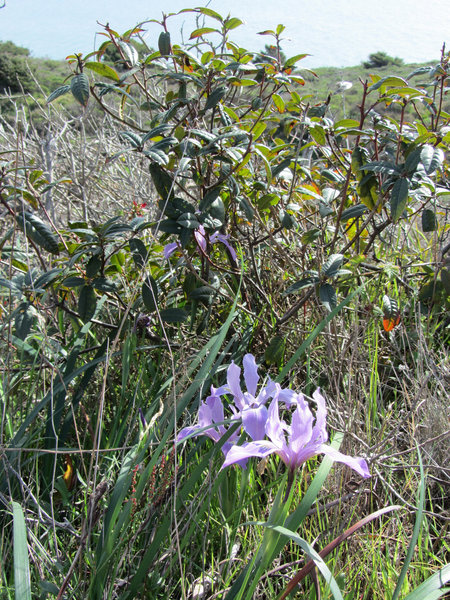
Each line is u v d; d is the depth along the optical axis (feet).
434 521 5.83
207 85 8.02
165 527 4.56
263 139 9.72
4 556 4.95
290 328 7.98
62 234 8.16
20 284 7.17
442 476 6.39
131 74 7.86
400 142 7.98
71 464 6.35
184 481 5.76
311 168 10.07
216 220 7.64
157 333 8.51
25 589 3.78
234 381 5.13
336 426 6.43
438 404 6.87
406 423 7.07
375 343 7.37
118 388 7.75
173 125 7.49
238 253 9.20
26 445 6.25
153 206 11.68
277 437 4.28
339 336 7.95
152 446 5.94
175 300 9.09
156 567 4.82
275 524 4.12
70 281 7.45
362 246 9.45
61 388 6.74
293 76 8.69
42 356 7.08
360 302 8.89
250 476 5.75
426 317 9.04
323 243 9.05
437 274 8.78
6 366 6.79
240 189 8.46
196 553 5.12
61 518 6.10
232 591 4.50
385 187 7.47
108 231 7.22
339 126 8.21
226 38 8.44
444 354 8.21
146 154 7.02
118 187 14.06
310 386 7.75
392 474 6.58
